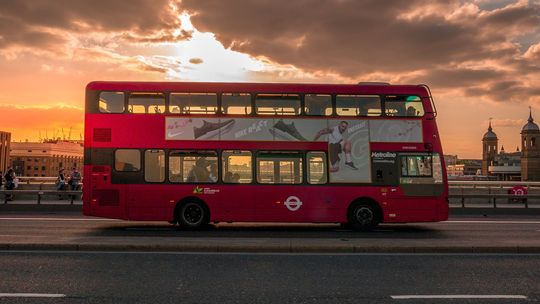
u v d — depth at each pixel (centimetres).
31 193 2172
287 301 636
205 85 1529
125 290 690
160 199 1502
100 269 834
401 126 1533
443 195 1519
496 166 18588
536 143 16625
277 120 1522
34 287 705
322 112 1529
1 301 628
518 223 1792
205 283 736
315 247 1020
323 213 1505
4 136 15450
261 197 1505
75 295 661
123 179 1503
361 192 1508
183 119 1518
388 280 765
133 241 1067
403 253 1012
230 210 1505
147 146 1508
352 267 866
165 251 1012
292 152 1514
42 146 16538
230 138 1516
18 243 1016
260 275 795
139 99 1523
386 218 1503
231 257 955
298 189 1507
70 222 1706
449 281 761
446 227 1641
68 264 875
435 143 1533
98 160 1506
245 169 1514
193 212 1514
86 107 1520
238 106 1525
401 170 1519
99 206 1497
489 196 2219
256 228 1599
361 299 649
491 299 654
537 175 16525
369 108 1537
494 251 1027
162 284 728
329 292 686
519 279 778
